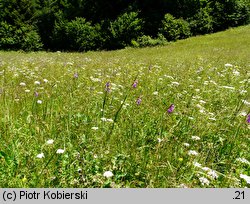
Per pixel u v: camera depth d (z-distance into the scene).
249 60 18.59
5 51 42.28
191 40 38.72
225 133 5.77
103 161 4.57
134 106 6.67
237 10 44.81
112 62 16.98
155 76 11.08
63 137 5.05
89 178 4.32
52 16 45.56
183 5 44.59
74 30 43.59
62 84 9.02
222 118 6.21
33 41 43.81
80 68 13.40
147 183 4.31
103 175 4.20
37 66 14.54
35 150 4.77
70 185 4.23
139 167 4.56
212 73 11.88
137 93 8.13
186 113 6.25
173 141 5.11
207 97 8.24
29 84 9.04
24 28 43.69
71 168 4.44
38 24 45.56
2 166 4.47
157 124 5.78
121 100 7.29
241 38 35.34
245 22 45.81
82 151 4.69
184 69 12.76
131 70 12.73
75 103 6.77
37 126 5.29
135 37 43.41
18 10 44.25
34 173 4.28
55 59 20.11
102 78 10.21
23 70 12.70
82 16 46.16
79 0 45.72
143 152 4.87
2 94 6.98
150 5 46.09
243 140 5.65
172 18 41.84
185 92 8.16
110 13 46.62
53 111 6.21
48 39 46.06
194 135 5.54
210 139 5.52
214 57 20.25
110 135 5.07
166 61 17.92
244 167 5.03
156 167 4.48
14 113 6.09
